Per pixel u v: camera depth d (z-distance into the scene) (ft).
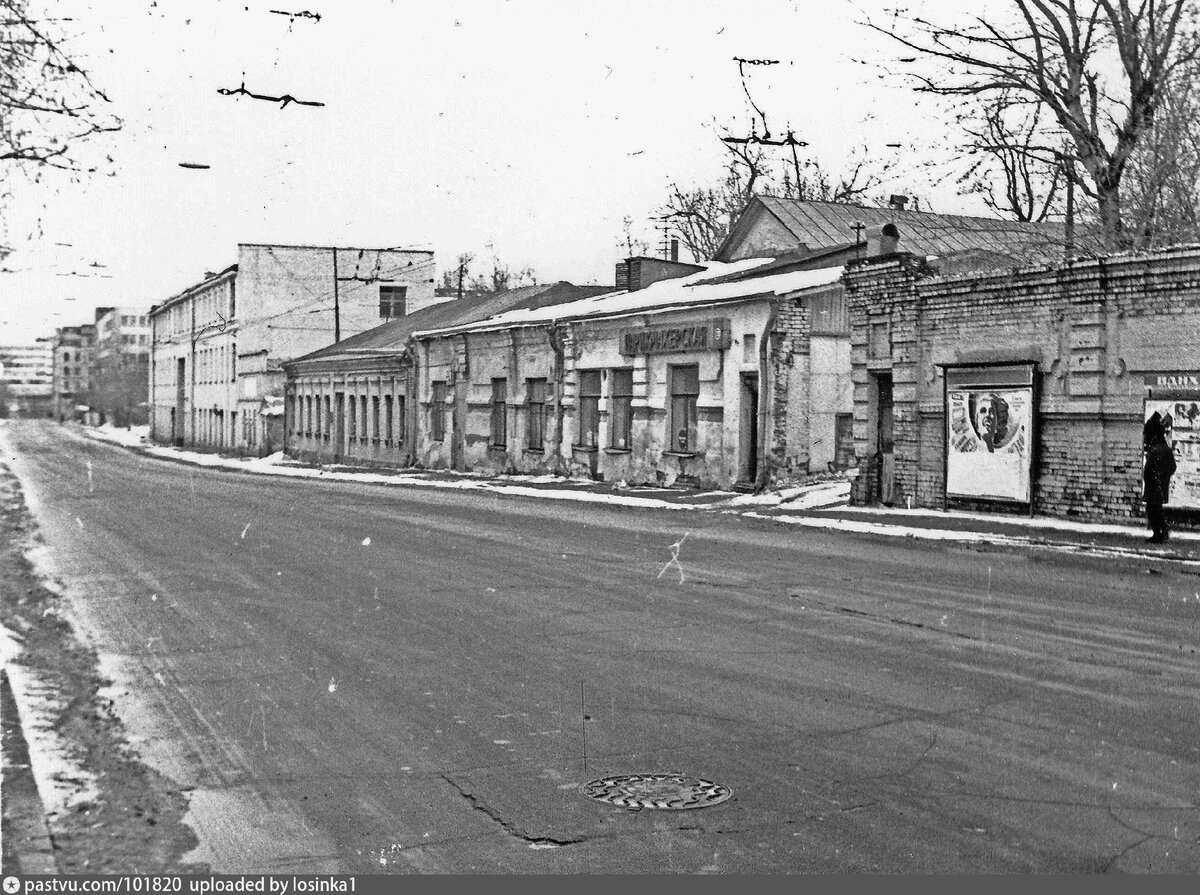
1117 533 60.39
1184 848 17.61
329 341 241.76
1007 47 79.82
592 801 20.15
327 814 19.66
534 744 23.70
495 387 140.36
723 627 36.50
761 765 22.02
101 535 66.18
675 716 25.71
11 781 21.11
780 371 92.38
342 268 241.96
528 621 37.78
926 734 23.95
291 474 165.99
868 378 81.00
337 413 196.34
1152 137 75.66
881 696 27.25
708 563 52.90
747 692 27.81
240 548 59.26
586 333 118.93
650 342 106.63
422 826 19.07
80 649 33.40
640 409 109.50
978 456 71.92
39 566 52.29
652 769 21.90
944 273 77.15
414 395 163.02
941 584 45.96
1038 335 68.03
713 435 99.71
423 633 35.78
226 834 18.72
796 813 19.34
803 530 70.85
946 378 73.97
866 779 21.08
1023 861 17.17
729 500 90.17
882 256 78.79
